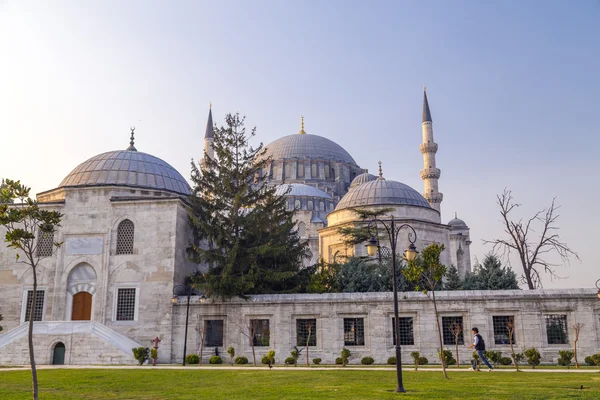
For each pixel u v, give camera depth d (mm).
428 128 88688
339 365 36719
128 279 44906
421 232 58688
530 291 39000
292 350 40531
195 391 22688
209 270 44281
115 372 30266
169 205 45875
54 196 49438
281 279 43562
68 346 39594
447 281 49250
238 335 41688
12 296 45656
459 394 19766
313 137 107500
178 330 42969
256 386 23703
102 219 46594
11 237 19469
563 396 18859
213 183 47219
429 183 87312
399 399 18844
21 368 34125
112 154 53250
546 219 55000
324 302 40938
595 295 38219
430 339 39031
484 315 38969
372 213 54938
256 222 44938
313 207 87750
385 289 45500
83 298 45562
